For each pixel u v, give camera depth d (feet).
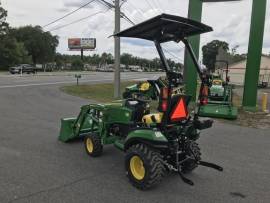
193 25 13.83
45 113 34.22
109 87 86.33
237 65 160.15
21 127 26.35
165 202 12.92
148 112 16.76
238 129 29.68
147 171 13.56
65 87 72.64
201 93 14.75
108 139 17.93
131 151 14.20
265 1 42.60
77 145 20.94
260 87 129.59
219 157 19.69
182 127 14.83
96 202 12.70
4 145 20.56
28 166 16.61
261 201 13.34
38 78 110.42
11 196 12.98
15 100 45.42
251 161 19.02
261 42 43.62
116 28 56.34
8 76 116.67
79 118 20.66
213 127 30.12
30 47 293.64
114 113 17.43
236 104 52.44
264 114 40.55
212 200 13.28
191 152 15.35
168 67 14.02
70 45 331.98
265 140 25.08
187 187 14.52
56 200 12.75
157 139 13.32
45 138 22.68
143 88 36.19
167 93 13.61
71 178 15.15
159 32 14.32
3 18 236.22
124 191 13.84
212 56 252.62
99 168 16.65
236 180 15.66
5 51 228.22
